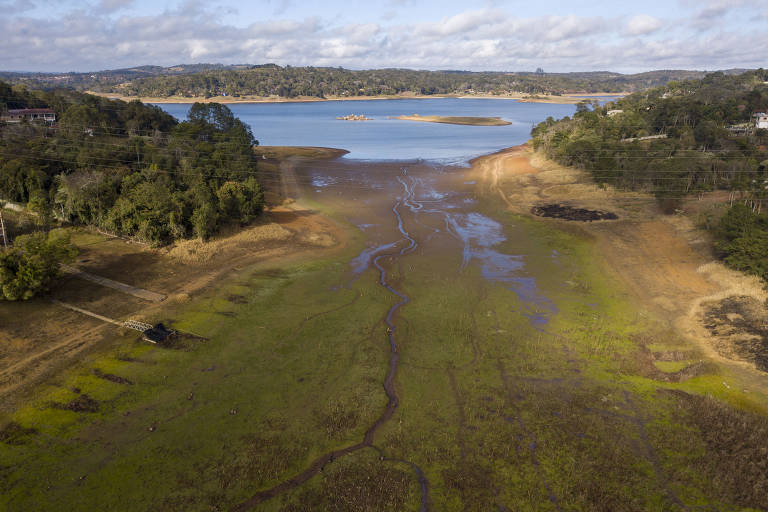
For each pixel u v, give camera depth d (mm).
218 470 22688
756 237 46125
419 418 26781
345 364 31953
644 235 60094
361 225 66312
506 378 30594
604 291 44281
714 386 29703
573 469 22984
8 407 26453
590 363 32312
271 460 23391
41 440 24234
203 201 56781
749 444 24375
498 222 68312
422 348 34188
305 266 49719
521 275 48312
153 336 33625
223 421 26109
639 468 23062
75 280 43375
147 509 20469
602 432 25500
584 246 56781
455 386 29766
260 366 31406
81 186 56656
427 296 43094
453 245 58094
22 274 37844
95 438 24531
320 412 27109
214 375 30250
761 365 31766
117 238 55094
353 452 24125
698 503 21078
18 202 64062
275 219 67250
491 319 38688
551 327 37375
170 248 52688
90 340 33531
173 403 27438
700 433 25359
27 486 21500
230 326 36531
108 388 28516
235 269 48031
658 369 31750
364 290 44031
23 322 35406
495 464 23359
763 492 21438
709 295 42469
